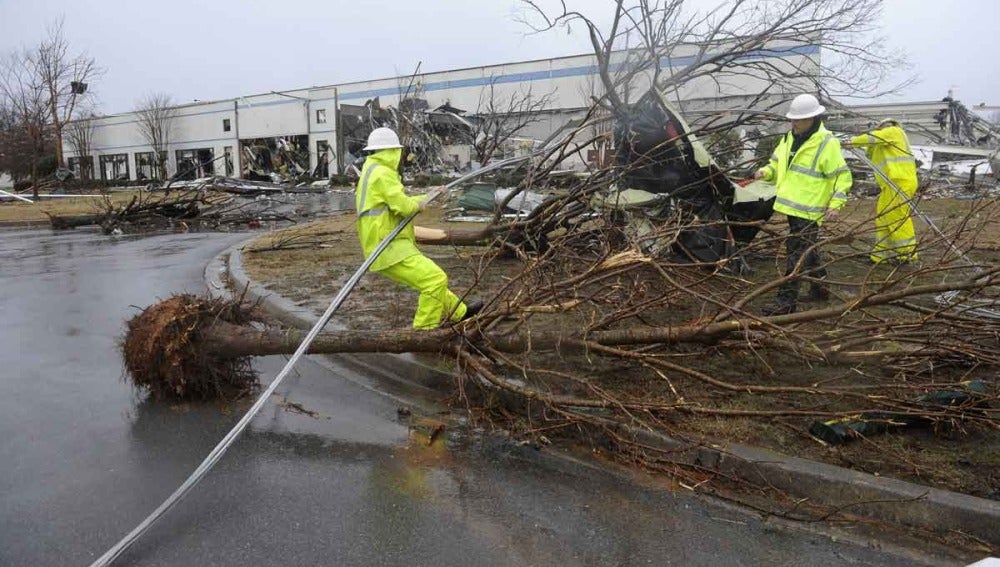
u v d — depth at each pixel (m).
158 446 4.08
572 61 32.16
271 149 45.28
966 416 3.61
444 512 3.32
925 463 3.48
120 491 3.52
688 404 3.81
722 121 8.45
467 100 36.16
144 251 13.31
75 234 17.19
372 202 5.04
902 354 4.19
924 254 8.61
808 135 6.18
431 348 4.59
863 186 8.46
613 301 5.18
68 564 2.88
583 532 3.13
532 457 3.97
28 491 3.51
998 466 3.44
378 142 5.18
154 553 2.96
